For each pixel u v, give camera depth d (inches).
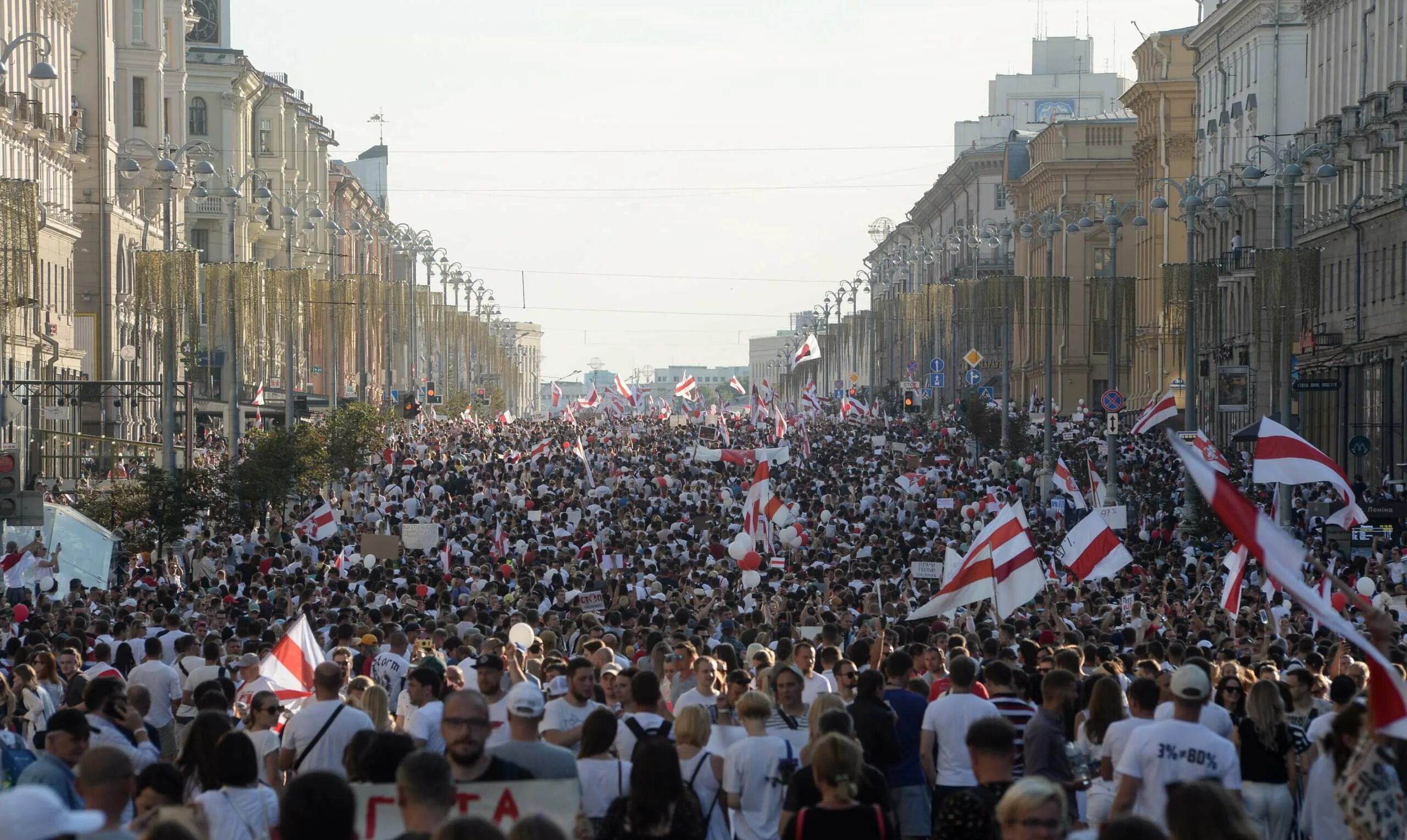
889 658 1199.6
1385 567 2903.5
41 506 2645.2
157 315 4210.1
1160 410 4562.0
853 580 2503.7
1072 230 6619.1
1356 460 5526.6
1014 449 6117.1
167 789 832.3
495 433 7790.4
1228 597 1926.7
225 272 4763.8
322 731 1036.5
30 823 543.2
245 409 6633.9
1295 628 2191.2
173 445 4173.2
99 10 6628.9
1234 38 7352.4
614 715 954.7
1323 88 6264.8
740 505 4047.7
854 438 7652.6
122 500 3388.3
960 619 2126.0
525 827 597.6
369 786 756.6
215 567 3006.9
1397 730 790.5
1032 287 6555.1
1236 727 1181.7
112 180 6742.1
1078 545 2192.4
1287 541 808.3
